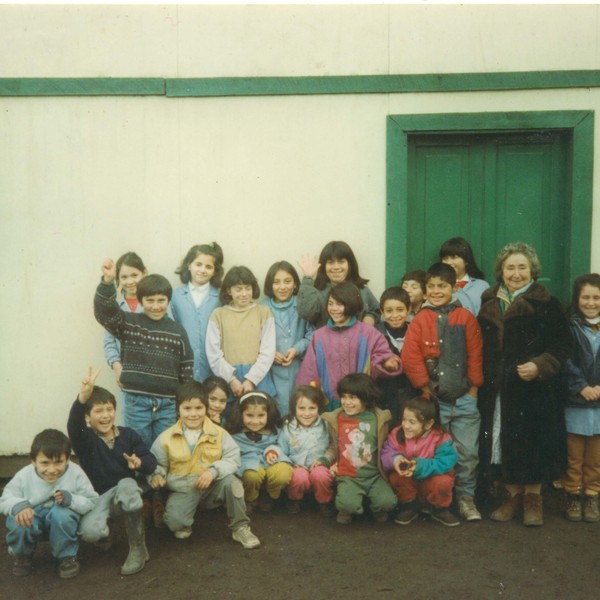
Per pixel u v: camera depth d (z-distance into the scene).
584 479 4.46
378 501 4.29
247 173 5.09
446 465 4.24
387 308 4.70
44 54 5.01
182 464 4.14
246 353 4.78
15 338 5.11
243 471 4.42
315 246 5.11
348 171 5.07
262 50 5.02
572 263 5.03
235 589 3.65
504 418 4.29
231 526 4.13
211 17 5.00
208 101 5.05
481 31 4.98
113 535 4.31
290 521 4.42
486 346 4.43
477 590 3.61
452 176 5.18
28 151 5.05
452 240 5.04
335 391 4.62
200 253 4.90
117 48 5.01
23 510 3.67
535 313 4.29
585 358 4.36
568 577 3.73
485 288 4.99
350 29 5.00
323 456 4.45
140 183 5.09
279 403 4.87
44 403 5.14
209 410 4.46
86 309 5.12
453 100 5.02
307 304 4.75
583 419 4.36
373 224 5.09
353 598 3.56
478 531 4.26
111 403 4.05
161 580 3.75
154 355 4.46
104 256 5.11
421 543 4.11
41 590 3.68
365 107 5.04
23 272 5.10
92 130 5.06
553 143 5.16
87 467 4.07
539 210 5.19
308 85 5.02
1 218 5.07
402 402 4.55
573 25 4.96
